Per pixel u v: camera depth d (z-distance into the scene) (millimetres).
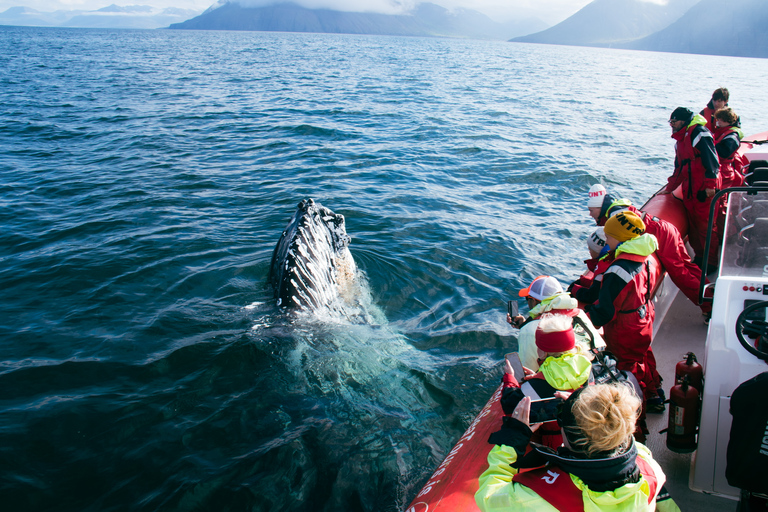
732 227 3590
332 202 10641
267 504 3705
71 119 20250
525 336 2838
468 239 8820
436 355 5414
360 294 6340
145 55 66438
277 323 5367
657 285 4402
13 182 11906
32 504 3752
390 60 71312
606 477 1824
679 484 3242
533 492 1961
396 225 9391
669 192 6047
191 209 10117
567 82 43562
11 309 6434
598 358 2691
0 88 29000
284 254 5520
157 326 5887
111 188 11477
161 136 17359
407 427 4348
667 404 3977
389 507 3652
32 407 4711
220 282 6906
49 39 122188
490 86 37750
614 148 16812
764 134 8227
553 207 10875
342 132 18703
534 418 2268
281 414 4488
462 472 2697
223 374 5000
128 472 4020
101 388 4953
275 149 15812
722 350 2924
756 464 2383
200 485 3861
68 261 7684
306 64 57781
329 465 3980
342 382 4789
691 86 42562
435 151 15969
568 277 7617
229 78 38500
